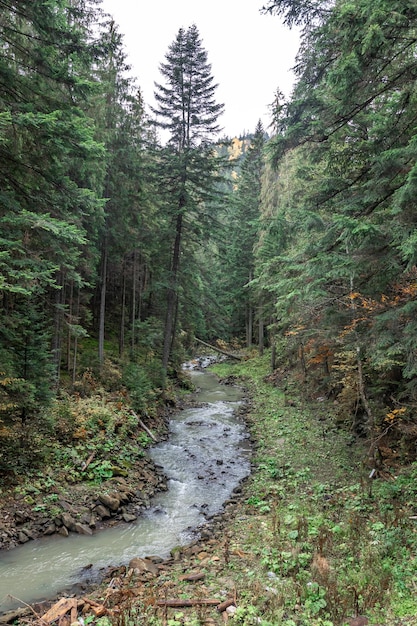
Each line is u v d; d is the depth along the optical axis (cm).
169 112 2002
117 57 1747
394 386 1086
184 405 2125
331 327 1061
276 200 2680
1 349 969
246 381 2816
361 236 815
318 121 954
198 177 2061
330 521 790
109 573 702
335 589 536
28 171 931
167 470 1255
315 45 896
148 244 2217
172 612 545
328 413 1606
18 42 879
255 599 553
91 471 1098
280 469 1175
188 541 838
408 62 820
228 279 3644
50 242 909
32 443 1063
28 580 682
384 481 909
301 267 920
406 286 823
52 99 865
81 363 1862
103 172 1453
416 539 647
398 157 784
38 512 891
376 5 679
